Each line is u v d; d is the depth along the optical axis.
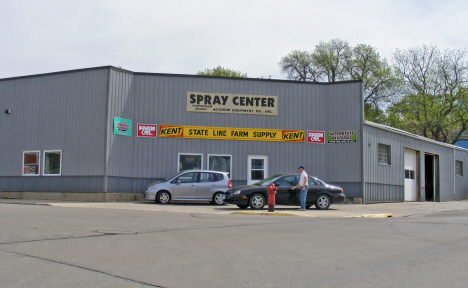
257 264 6.96
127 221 12.07
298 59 53.62
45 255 7.29
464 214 16.97
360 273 6.49
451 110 51.19
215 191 19.92
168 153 22.64
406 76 53.53
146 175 22.27
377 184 24.70
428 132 53.72
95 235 9.36
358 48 51.06
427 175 32.91
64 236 9.12
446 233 10.71
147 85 22.70
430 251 8.27
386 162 26.09
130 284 5.71
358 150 23.42
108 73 21.61
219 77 23.39
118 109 21.89
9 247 7.87
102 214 13.98
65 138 22.27
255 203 17.12
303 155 23.72
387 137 26.00
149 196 19.59
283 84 23.95
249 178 23.27
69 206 17.66
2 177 23.77
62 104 22.58
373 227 11.77
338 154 23.69
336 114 23.89
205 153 23.00
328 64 51.66
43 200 21.77
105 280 5.88
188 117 23.00
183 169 22.73
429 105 50.53
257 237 9.61
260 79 23.73
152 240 8.91
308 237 9.76
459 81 51.34
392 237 9.95
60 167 22.22
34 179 22.88
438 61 52.47
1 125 24.16
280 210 17.19
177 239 9.11
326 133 23.95
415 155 29.75
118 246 8.18
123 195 21.53
